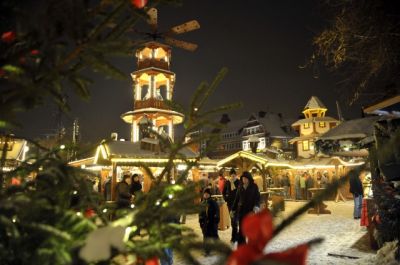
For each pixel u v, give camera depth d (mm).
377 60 6750
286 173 27406
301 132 43812
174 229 1438
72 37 1156
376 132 6488
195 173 15852
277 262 657
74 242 1065
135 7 1241
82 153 1763
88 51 1219
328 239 9070
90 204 1437
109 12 1208
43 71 1179
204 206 1578
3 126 1161
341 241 8750
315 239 759
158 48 24500
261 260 672
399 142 889
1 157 1613
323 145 11438
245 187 7266
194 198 1501
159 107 24016
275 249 7648
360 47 7012
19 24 1099
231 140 61094
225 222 12008
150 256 1217
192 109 1605
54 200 1354
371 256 6895
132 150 12789
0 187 1479
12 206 1013
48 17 1088
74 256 1058
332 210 17109
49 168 1350
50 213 1226
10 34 1188
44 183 1349
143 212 1362
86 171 1457
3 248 1079
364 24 6781
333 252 7406
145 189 11922
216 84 1602
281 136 54938
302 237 9312
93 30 1195
